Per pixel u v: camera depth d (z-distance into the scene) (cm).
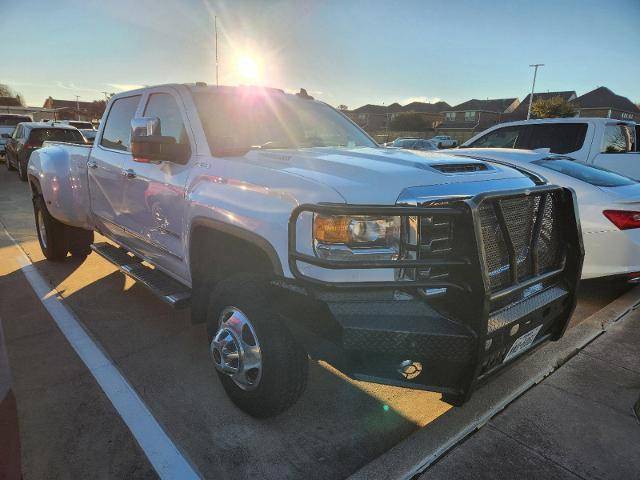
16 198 1131
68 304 471
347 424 292
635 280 462
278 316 259
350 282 229
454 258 228
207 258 332
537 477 240
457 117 7344
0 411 146
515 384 319
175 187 341
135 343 391
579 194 461
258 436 278
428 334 219
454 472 242
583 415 289
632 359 357
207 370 350
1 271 572
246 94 396
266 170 279
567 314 286
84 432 277
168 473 247
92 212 511
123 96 466
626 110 6512
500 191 240
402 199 234
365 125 8225
